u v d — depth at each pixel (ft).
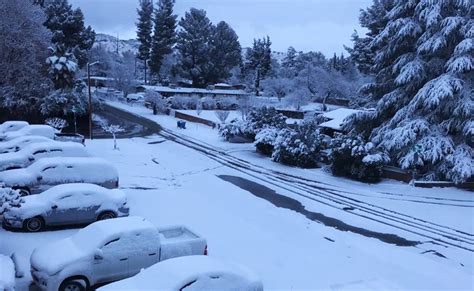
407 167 95.30
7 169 72.43
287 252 51.62
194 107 260.83
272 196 82.02
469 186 91.50
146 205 68.28
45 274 34.78
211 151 130.93
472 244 58.95
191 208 68.85
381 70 119.44
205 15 339.57
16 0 157.07
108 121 187.73
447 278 46.65
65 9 227.20
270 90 314.96
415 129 96.17
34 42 163.32
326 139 131.34
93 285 36.29
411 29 105.81
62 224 52.85
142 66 451.53
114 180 67.56
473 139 96.27
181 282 28.50
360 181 98.78
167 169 100.73
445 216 72.08
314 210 73.36
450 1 99.96
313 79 314.14
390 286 43.42
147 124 186.91
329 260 49.96
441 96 91.45
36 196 54.54
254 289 31.09
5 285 29.45
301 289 40.86
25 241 48.49
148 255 38.55
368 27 234.17
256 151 133.59
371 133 112.98
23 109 158.71
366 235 61.16
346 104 291.79
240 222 63.26
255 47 388.57
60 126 138.10
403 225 66.49
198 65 331.57
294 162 115.24
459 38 100.17
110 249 36.96
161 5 345.31
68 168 64.54
